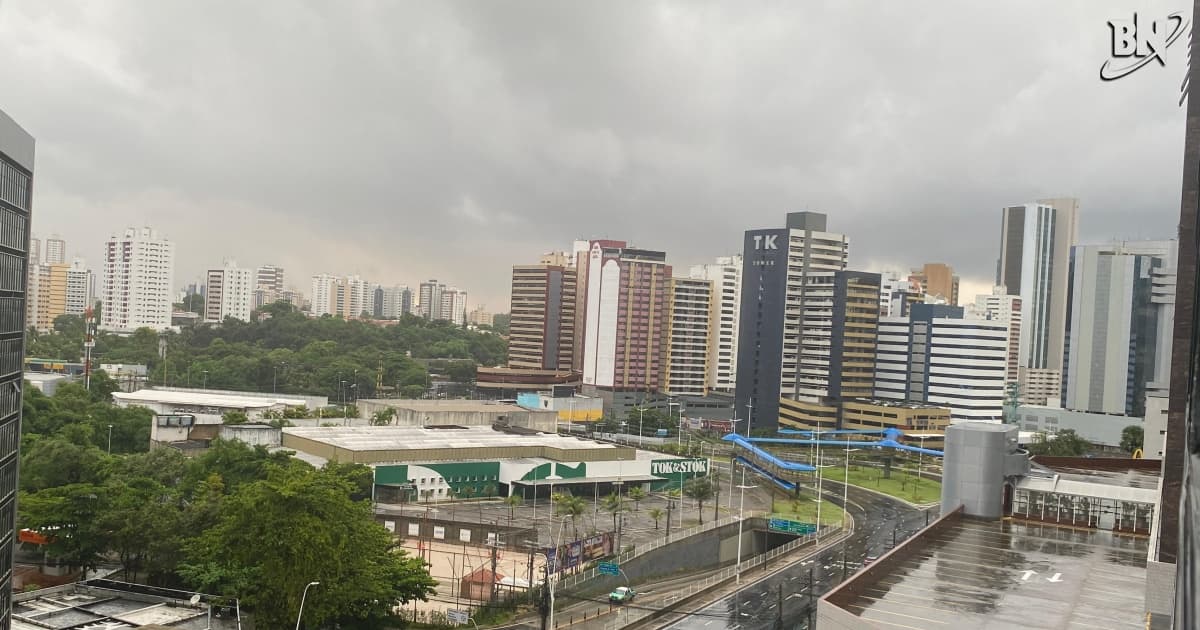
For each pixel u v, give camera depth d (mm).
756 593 153750
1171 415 70750
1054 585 87938
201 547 109375
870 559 179125
